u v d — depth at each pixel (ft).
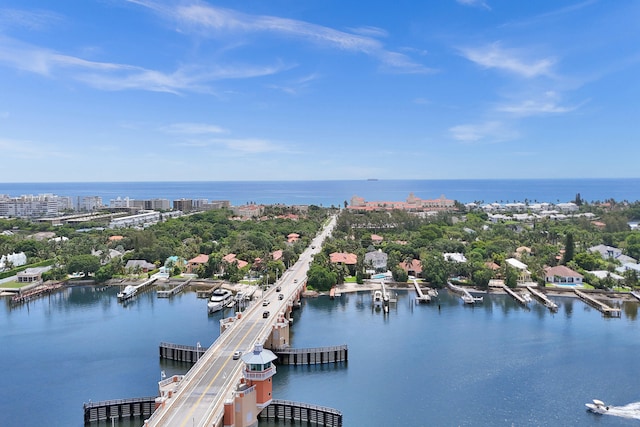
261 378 352.49
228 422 329.11
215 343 445.37
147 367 462.19
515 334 553.23
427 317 627.05
